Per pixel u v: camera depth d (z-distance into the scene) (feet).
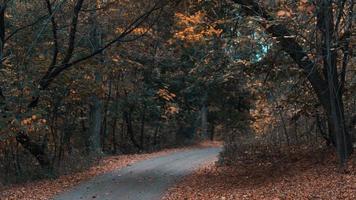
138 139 142.61
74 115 95.09
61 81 70.90
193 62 117.70
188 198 43.83
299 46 49.21
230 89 125.18
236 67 59.62
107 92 108.99
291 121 65.67
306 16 43.91
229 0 53.01
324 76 50.60
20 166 73.72
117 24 75.05
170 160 84.28
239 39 50.98
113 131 126.21
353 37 45.55
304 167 50.70
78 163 73.26
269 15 46.70
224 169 65.00
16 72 59.52
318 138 70.74
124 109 121.19
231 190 46.16
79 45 78.23
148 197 45.14
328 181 41.65
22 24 68.59
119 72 102.83
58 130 90.27
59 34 71.56
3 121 51.13
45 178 63.46
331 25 44.62
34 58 67.77
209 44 68.90
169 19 71.10
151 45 106.93
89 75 73.97
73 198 45.60
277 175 50.37
